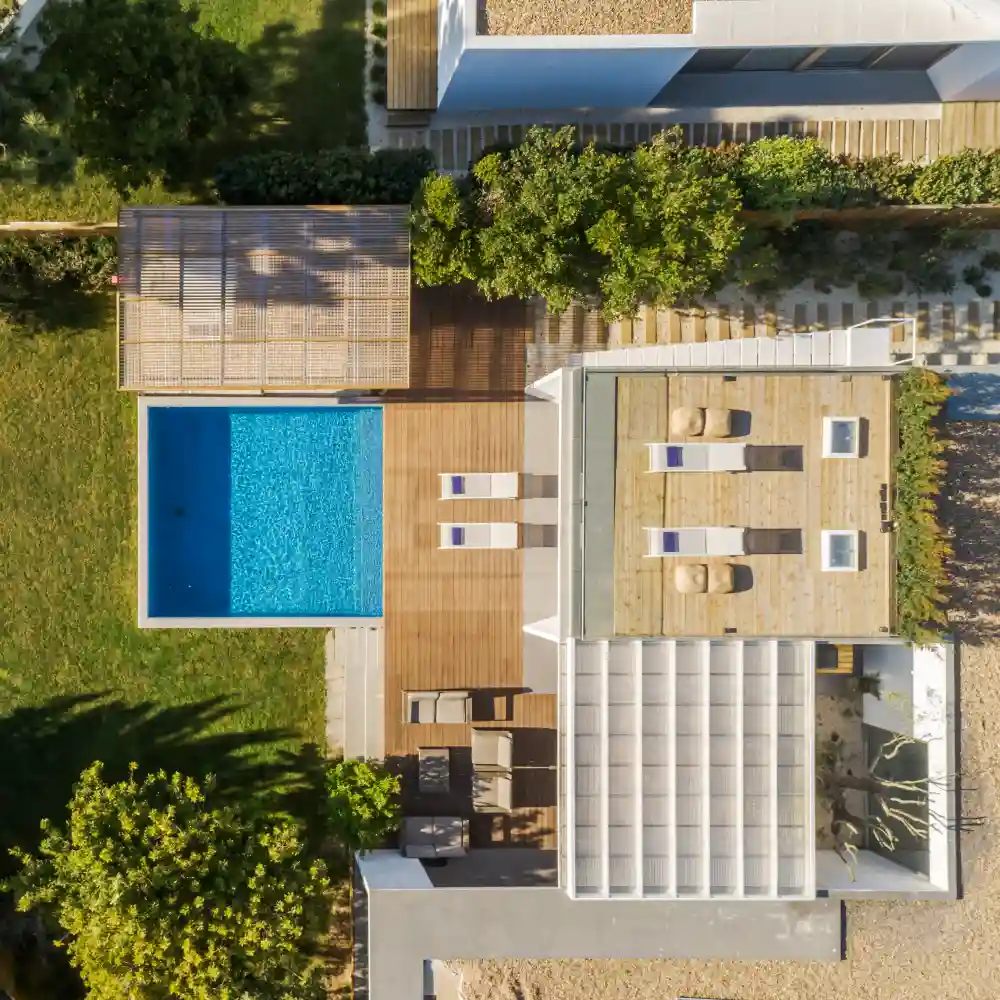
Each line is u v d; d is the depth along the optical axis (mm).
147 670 21984
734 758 18562
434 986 19359
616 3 18219
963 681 19438
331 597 22125
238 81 20234
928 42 18484
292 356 19391
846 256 22109
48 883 19516
